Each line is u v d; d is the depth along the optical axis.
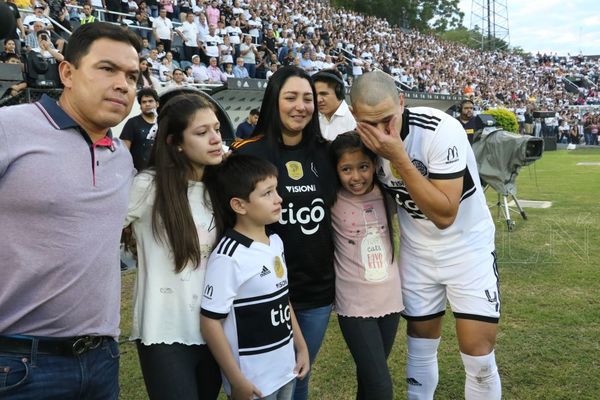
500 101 32.09
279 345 1.90
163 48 11.95
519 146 6.36
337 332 3.74
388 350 2.30
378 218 2.25
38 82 6.87
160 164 1.83
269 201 1.88
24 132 1.41
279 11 21.45
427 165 2.14
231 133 2.42
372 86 1.91
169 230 1.77
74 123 1.51
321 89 3.73
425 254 2.34
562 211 8.13
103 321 1.57
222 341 1.77
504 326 3.67
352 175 2.16
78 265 1.46
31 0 9.67
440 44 40.62
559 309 3.97
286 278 1.97
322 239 2.15
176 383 1.77
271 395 1.88
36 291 1.43
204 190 1.92
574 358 3.16
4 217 1.40
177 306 1.80
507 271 4.99
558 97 41.84
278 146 2.13
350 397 2.83
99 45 1.51
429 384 2.49
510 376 2.96
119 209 1.60
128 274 4.96
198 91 2.09
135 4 12.74
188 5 14.39
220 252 1.82
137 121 4.97
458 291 2.27
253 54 14.60
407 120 2.14
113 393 1.66
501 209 8.15
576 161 18.55
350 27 28.42
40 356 1.45
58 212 1.43
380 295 2.17
